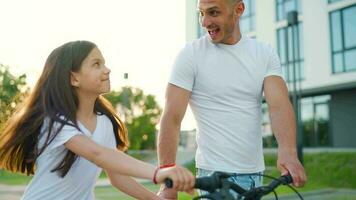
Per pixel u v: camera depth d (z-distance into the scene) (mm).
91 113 2393
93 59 2303
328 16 20406
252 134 2789
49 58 2328
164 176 1708
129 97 26297
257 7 22953
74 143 2100
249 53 2799
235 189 1849
